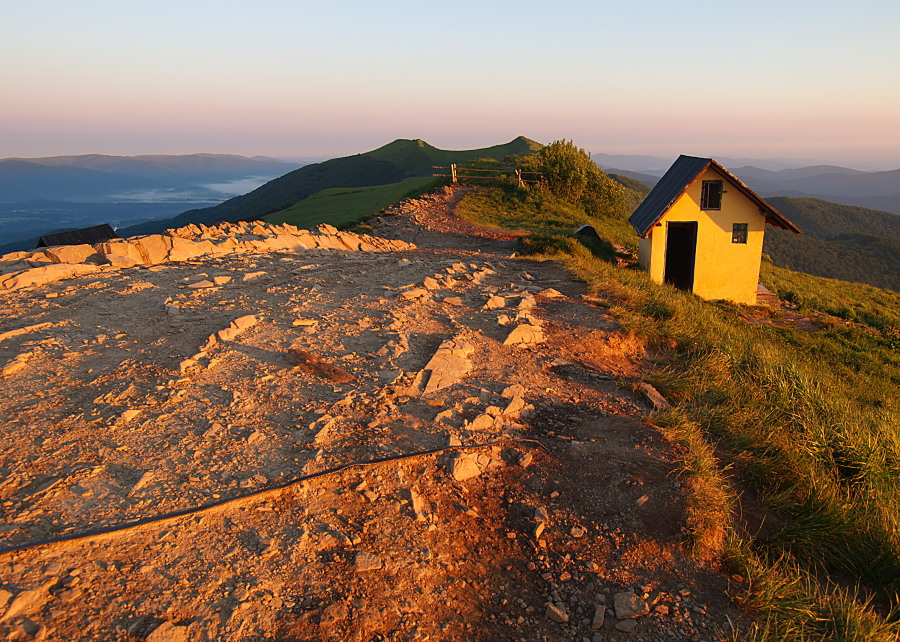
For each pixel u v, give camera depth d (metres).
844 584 4.46
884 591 4.39
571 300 10.57
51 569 3.23
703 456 5.39
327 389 5.91
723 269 20.62
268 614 3.21
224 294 8.88
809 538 4.70
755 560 4.31
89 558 3.38
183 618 3.08
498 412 5.84
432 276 11.36
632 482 4.91
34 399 5.21
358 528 4.03
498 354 7.50
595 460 5.23
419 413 5.65
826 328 18.45
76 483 4.02
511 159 41.56
